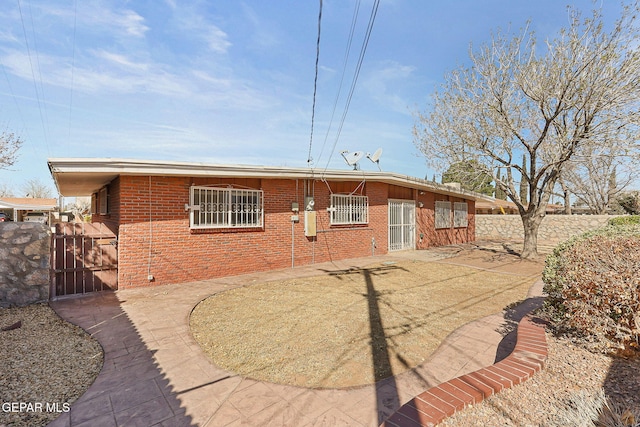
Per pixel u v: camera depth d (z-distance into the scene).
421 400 2.45
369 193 12.82
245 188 9.12
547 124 9.90
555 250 4.49
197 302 6.17
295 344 4.27
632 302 3.03
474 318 5.34
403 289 7.38
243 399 2.95
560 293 3.80
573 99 9.29
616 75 8.56
